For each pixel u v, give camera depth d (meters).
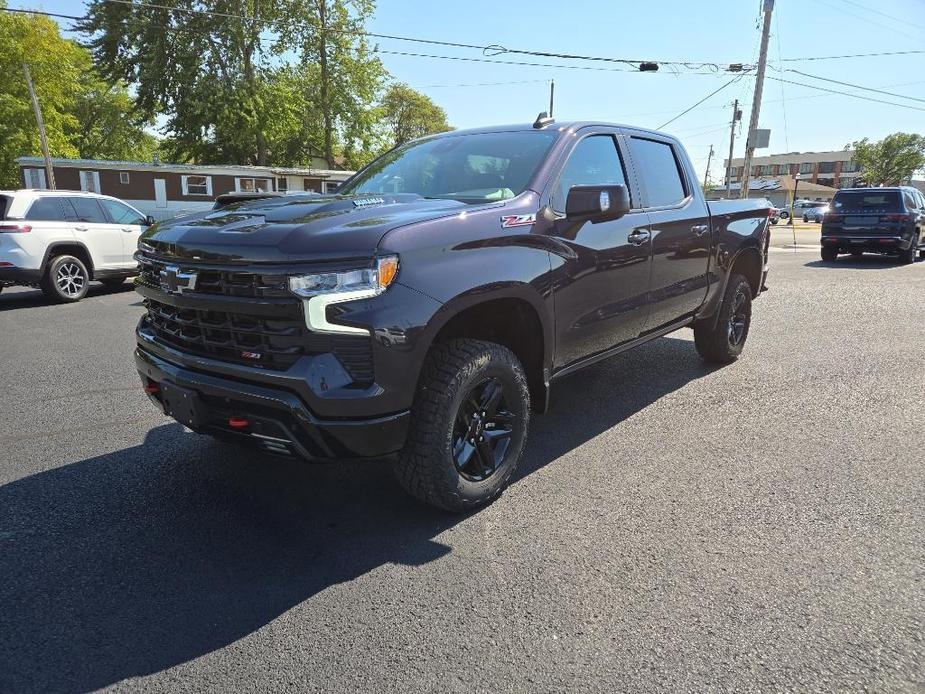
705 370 5.71
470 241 2.88
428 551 2.80
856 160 80.31
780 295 9.98
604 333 3.84
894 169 76.19
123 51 37.94
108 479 3.54
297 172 34.91
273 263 2.48
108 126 52.03
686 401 4.84
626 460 3.76
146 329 3.28
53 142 37.16
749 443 4.00
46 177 30.61
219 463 3.75
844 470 3.60
